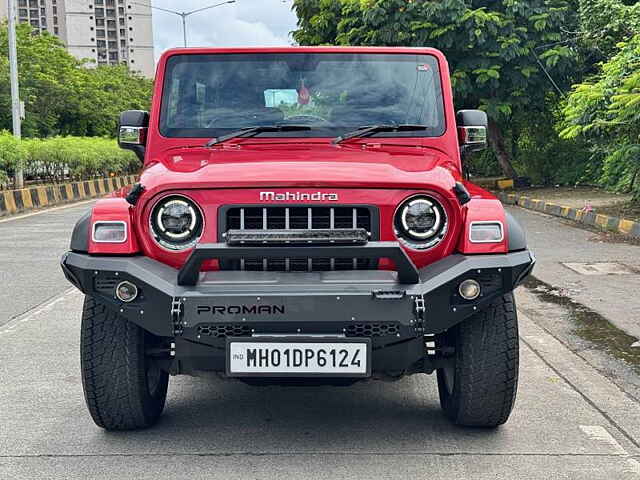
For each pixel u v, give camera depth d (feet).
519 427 14.75
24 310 25.53
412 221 12.88
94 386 13.64
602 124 45.65
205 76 16.80
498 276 12.58
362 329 12.39
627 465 12.97
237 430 14.71
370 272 12.68
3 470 12.80
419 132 16.28
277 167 13.46
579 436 14.30
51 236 45.60
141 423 14.38
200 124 16.43
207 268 12.91
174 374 14.11
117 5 526.16
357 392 17.17
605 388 17.24
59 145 89.71
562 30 64.18
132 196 13.03
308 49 16.97
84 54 519.19
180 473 12.65
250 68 16.85
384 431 14.61
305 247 12.10
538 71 65.21
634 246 38.14
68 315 24.82
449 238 12.91
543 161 73.67
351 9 66.95
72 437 14.32
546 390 17.08
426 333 12.45
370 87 16.74
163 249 12.88
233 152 15.23
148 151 16.35
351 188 12.82
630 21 55.01
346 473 12.62
